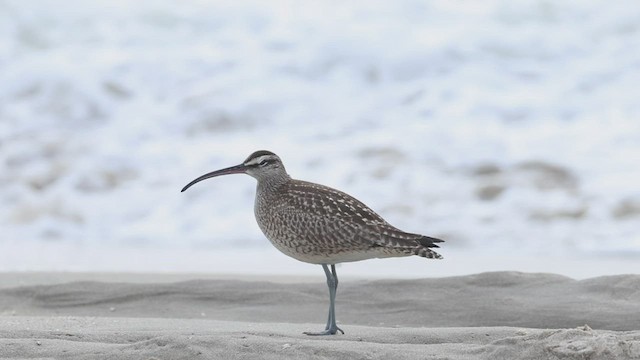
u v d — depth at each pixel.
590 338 6.95
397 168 17.98
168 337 7.45
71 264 13.91
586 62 21.05
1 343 7.54
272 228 8.76
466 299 10.04
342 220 8.30
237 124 20.38
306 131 19.86
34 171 18.73
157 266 13.70
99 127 20.50
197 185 17.81
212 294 10.59
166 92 21.38
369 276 12.59
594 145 18.30
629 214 16.00
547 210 16.36
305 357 7.14
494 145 18.50
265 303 10.34
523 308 9.73
